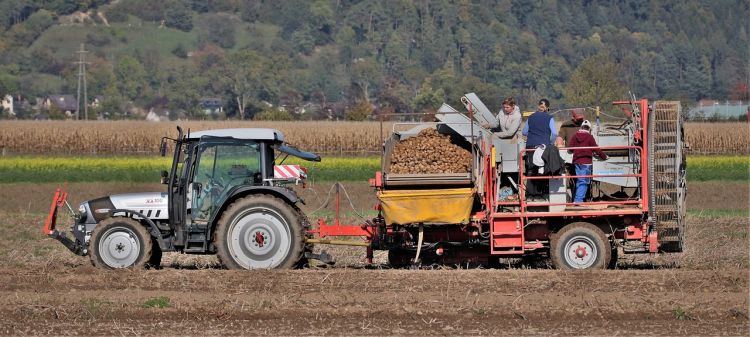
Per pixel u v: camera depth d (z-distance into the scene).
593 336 42.50
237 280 52.50
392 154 57.28
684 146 58.31
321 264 63.09
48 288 52.41
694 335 42.66
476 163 55.97
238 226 56.34
